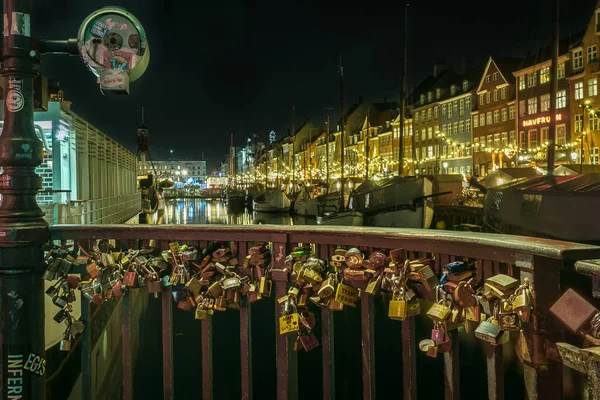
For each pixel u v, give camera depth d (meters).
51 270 3.14
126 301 3.37
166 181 45.84
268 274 3.13
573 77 44.50
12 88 3.06
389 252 2.77
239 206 90.94
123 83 3.21
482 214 34.78
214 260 3.19
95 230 3.36
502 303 2.07
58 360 7.14
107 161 23.88
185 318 13.24
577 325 1.71
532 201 22.75
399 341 11.00
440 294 2.41
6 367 3.04
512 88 56.12
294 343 3.16
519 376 8.34
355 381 9.02
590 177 21.98
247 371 3.23
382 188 35.22
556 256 1.82
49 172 13.85
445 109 70.00
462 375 8.93
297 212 60.41
